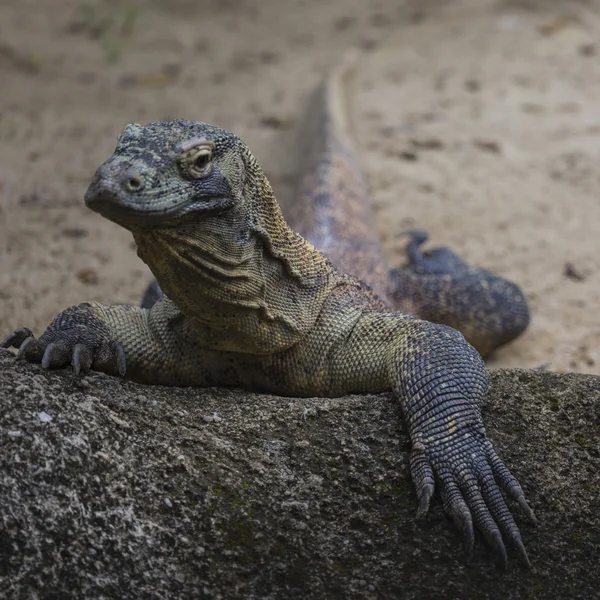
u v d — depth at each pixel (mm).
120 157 8305
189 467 8391
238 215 9031
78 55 30312
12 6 35062
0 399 8180
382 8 36469
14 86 26984
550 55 29875
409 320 9984
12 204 19250
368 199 18578
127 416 8602
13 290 15641
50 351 8891
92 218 18844
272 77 28812
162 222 8336
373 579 8383
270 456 8641
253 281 9312
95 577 7852
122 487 8117
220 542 8188
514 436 8938
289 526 8344
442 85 27656
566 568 8539
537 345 14680
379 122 24781
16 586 7699
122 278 16344
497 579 8453
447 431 8773
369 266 14016
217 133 8977
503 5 35188
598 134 23797
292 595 8273
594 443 8867
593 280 16844
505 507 8500
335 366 10094
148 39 32406
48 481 7930
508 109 25578
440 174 21500
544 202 20078
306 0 38094
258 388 10273
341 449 8758
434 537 8469
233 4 37188
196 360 10141
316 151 19172
